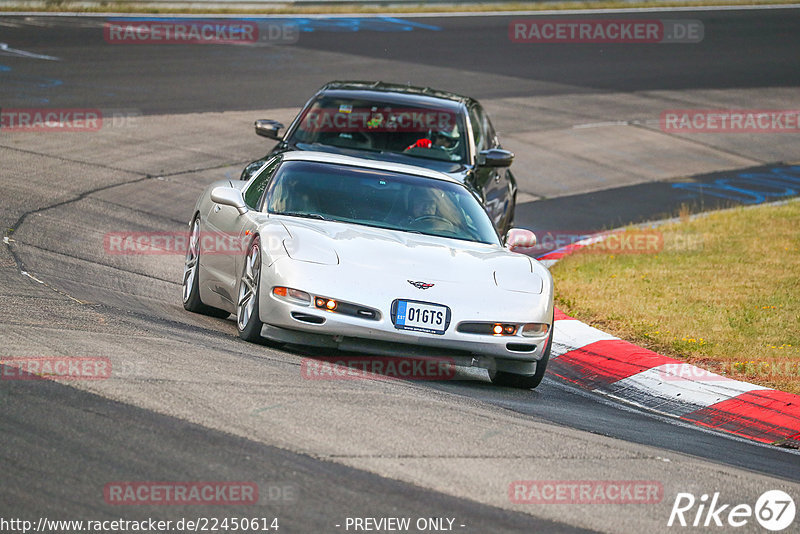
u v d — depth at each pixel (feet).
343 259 83.97
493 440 64.90
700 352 109.19
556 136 250.57
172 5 338.75
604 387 100.53
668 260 153.89
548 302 87.10
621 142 253.65
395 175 101.65
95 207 149.48
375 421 64.80
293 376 73.97
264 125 141.49
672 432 81.97
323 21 347.97
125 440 55.52
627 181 223.92
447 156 133.90
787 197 217.56
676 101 299.58
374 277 82.58
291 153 104.53
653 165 239.09
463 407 73.26
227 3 345.92
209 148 197.47
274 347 87.40
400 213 95.96
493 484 56.44
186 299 105.81
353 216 94.43
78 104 215.10
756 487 63.77
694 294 133.18
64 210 143.74
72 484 49.49
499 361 85.61
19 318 80.18
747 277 142.82
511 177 152.76
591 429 75.77
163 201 160.45
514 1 402.52
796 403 90.94
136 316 90.99
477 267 87.81
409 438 62.28
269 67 273.75
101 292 102.27
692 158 248.52
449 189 101.60
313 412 64.69
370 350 82.43
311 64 282.56
